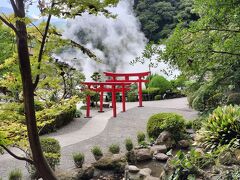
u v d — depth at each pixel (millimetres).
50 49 3617
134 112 15070
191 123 10539
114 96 14398
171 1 30688
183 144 8922
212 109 8391
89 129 12086
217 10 4332
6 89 4180
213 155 5965
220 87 4906
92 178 7055
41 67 3531
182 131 9336
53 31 3689
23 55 3445
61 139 10609
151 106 16688
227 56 4570
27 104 3586
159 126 9508
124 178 6855
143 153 8133
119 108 16828
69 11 3291
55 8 3148
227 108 7312
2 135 3713
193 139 9211
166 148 8688
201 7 4570
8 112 4113
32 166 6949
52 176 3844
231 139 6465
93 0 3127
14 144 4391
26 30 3504
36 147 3705
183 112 14297
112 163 7383
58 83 4258
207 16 4434
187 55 4582
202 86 5121
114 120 13578
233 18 4367
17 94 4254
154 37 30312
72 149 9375
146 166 7758
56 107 4785
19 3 3342
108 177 7109
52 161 7172
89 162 8094
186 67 4723
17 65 3955
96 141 10305
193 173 5562
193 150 5953
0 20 3469
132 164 7945
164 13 29734
